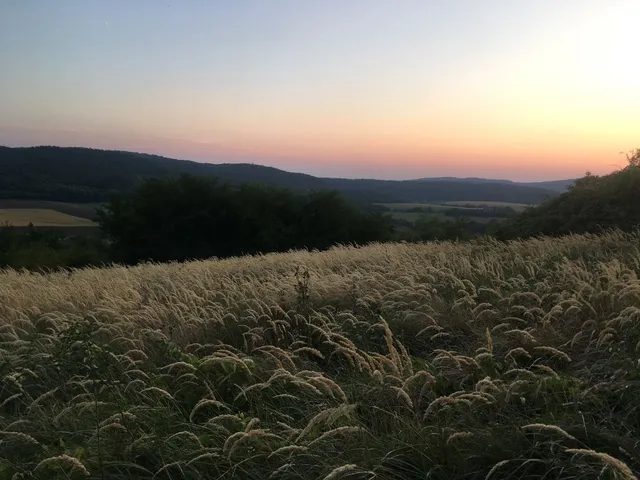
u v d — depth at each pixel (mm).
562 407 3701
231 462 3354
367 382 4531
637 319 4766
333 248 19047
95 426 4004
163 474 3469
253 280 9289
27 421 4039
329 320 6293
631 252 9484
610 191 18859
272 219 44281
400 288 7434
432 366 4773
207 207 43312
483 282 8055
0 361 5488
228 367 4844
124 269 14875
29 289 10602
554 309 5223
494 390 3832
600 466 2932
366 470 3066
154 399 4516
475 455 3215
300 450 3299
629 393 3672
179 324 6727
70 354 4922
